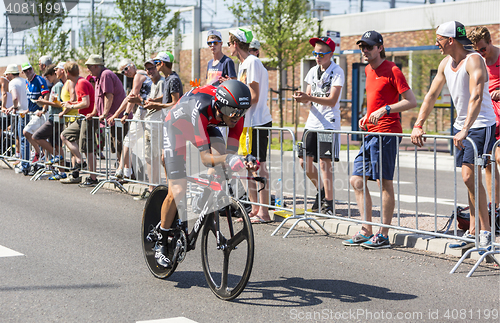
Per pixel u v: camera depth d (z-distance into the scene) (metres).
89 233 5.75
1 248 5.15
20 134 10.09
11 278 4.28
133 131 8.00
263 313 3.60
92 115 8.44
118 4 17.12
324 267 4.65
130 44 17.64
